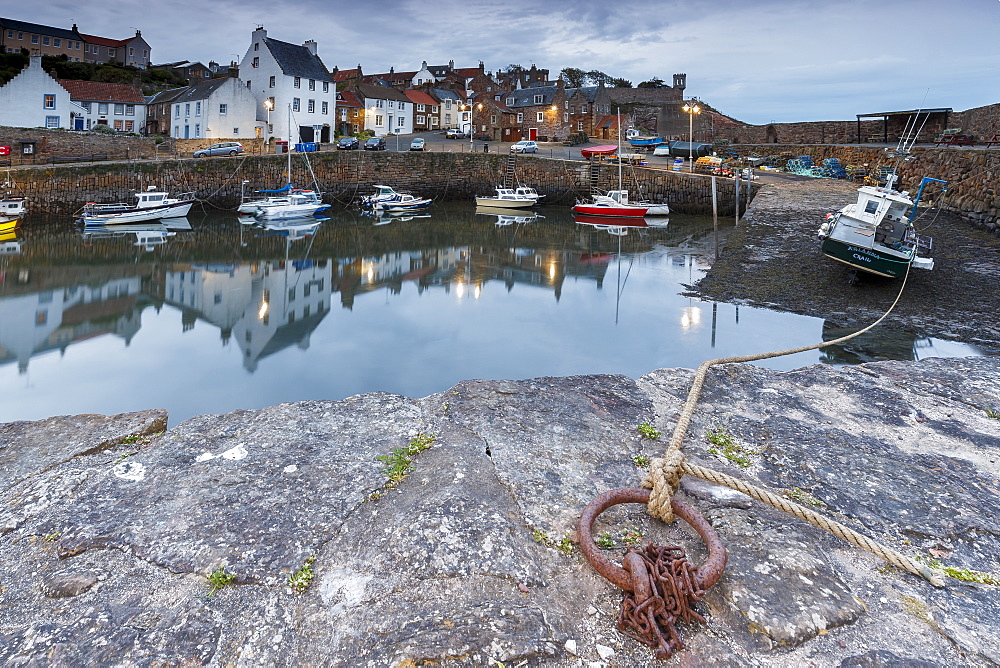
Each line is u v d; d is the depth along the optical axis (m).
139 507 2.27
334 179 40.69
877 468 2.62
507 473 2.51
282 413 3.07
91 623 1.76
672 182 37.78
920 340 11.68
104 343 13.07
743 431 2.96
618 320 14.26
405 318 15.10
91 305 16.16
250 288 18.50
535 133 63.25
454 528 2.11
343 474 2.50
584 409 3.18
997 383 3.55
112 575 1.95
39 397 10.01
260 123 49.28
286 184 38.94
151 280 19.16
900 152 28.73
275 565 1.99
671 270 20.33
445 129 70.12
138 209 30.86
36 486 2.41
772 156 42.47
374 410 3.13
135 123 50.66
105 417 3.07
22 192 30.08
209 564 1.99
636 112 67.44
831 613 1.82
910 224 15.18
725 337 12.59
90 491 2.38
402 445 2.77
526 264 21.89
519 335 13.48
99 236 26.78
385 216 36.12
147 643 1.70
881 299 14.13
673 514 2.25
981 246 17.61
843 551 2.14
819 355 11.17
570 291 17.61
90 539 2.10
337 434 2.87
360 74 77.19
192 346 12.91
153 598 1.86
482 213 38.06
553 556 2.06
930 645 1.73
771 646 1.72
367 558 2.02
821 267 16.58
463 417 3.04
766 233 20.16
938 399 3.34
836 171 36.47
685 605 1.78
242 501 2.30
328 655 1.68
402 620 1.77
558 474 2.54
